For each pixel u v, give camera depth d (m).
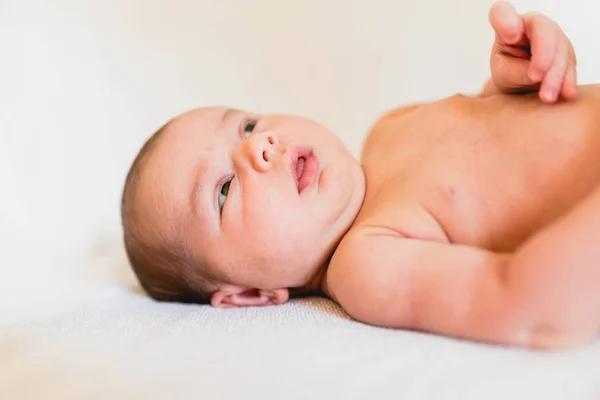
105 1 1.67
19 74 1.58
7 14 1.59
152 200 1.08
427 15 1.58
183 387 0.62
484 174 0.92
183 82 1.75
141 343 0.77
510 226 0.89
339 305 0.99
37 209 1.53
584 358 0.66
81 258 1.45
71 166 1.60
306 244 1.01
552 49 0.85
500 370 0.63
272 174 1.02
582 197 0.84
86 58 1.65
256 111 1.79
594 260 0.68
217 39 1.77
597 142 0.84
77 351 0.76
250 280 1.05
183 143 1.10
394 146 1.09
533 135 0.89
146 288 1.19
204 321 0.87
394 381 0.61
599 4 1.39
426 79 1.61
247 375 0.64
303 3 1.71
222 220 1.02
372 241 0.91
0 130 1.54
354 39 1.68
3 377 0.71
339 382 0.61
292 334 0.76
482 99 1.04
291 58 1.76
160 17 1.72
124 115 1.68
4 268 1.32
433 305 0.79
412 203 0.96
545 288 0.70
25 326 0.94
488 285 0.76
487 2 1.51
